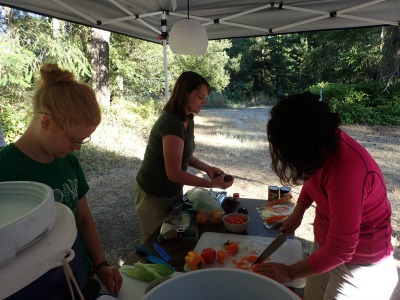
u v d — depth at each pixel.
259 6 2.78
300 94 0.93
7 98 5.15
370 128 8.17
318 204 1.12
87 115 0.78
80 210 1.09
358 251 1.07
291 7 2.73
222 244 1.29
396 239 2.89
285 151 0.89
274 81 16.08
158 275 0.94
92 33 7.36
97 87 7.54
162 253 1.21
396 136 7.27
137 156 5.64
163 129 1.57
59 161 0.96
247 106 13.43
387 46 9.12
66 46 6.08
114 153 5.59
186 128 1.70
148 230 1.84
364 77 10.47
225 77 13.42
